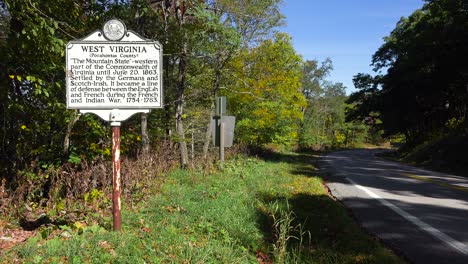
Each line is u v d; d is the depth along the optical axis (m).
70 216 6.02
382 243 6.29
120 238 4.97
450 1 30.66
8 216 5.91
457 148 25.31
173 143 14.11
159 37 12.99
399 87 42.75
